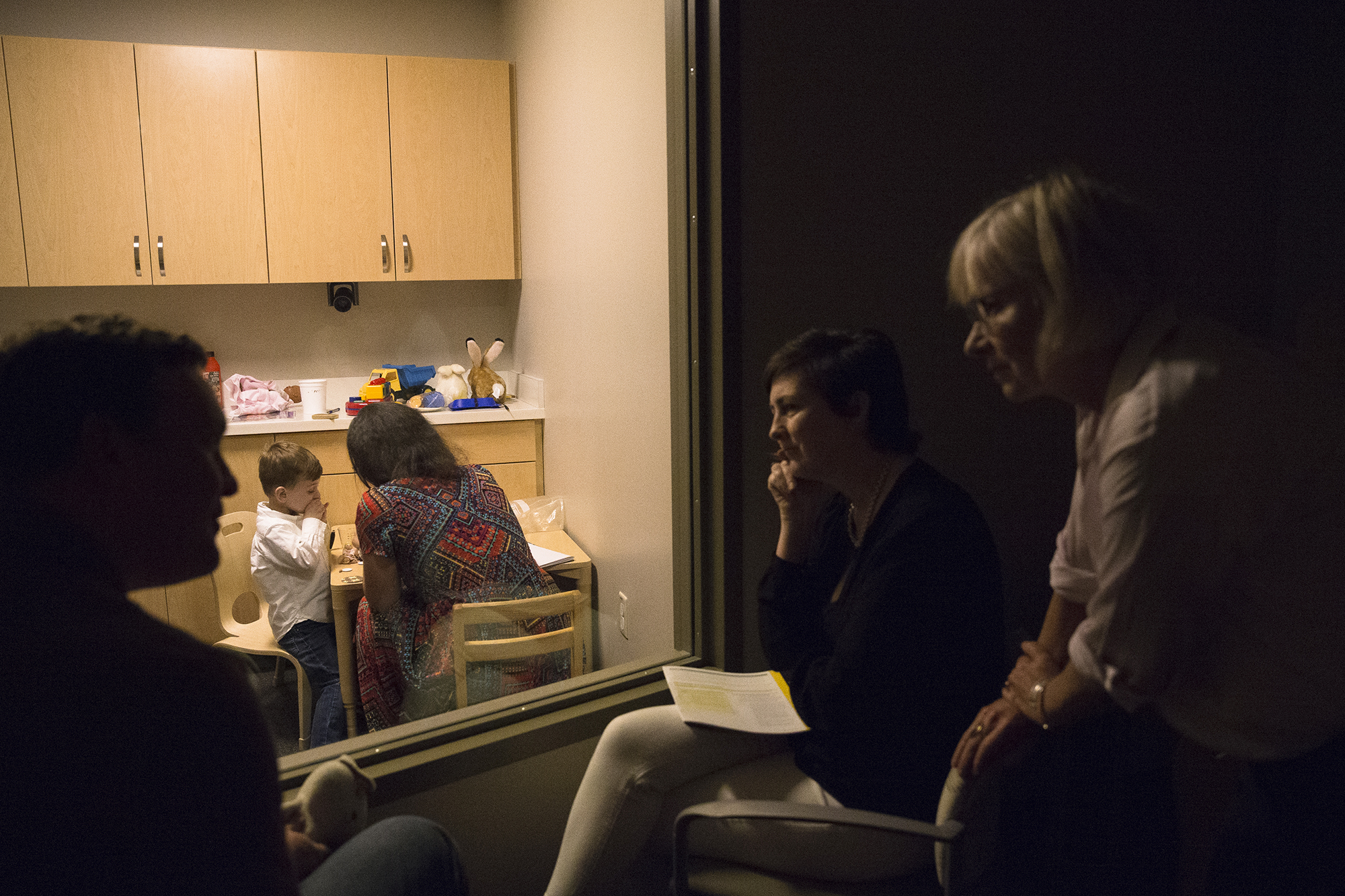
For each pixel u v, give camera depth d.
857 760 1.18
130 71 2.79
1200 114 2.22
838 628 1.24
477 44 3.33
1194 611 0.88
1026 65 1.91
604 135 2.26
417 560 1.87
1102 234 0.87
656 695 1.59
